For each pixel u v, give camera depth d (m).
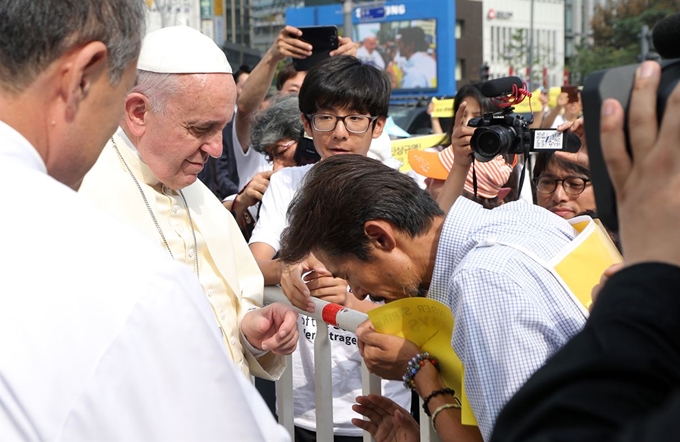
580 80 25.30
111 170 2.19
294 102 3.62
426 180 3.66
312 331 2.71
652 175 0.87
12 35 1.09
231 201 3.30
